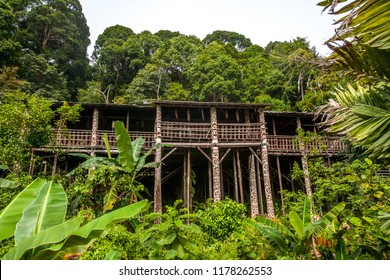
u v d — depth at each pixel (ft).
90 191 30.04
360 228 16.85
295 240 16.62
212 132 50.44
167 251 17.02
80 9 138.41
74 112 41.83
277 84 89.40
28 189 12.73
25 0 109.40
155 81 101.86
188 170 48.80
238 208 32.55
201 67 96.22
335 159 53.31
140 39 128.77
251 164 52.80
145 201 10.15
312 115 56.85
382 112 9.77
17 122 34.19
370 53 9.37
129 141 29.37
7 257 8.54
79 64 114.42
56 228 9.11
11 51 75.05
